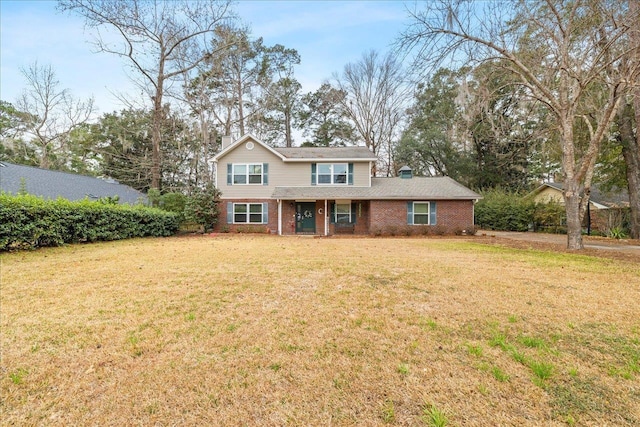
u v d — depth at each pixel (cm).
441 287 507
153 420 199
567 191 1020
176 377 246
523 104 1095
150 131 2238
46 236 995
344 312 391
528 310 398
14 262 732
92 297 453
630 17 797
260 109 2536
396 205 1683
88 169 2962
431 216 1678
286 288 502
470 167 2706
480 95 1010
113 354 283
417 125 2880
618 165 1648
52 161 2659
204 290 490
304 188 1777
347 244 1171
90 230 1159
